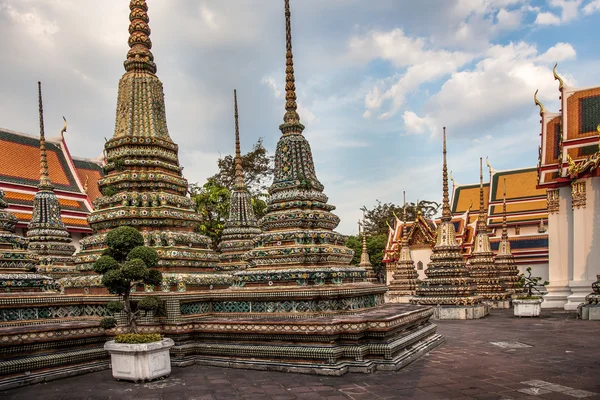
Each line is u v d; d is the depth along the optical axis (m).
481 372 10.97
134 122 15.51
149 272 11.23
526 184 51.50
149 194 14.82
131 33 16.30
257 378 10.54
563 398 8.77
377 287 14.48
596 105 30.48
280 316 12.67
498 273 35.50
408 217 81.31
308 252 13.38
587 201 27.67
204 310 13.63
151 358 10.43
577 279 27.69
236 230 23.92
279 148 15.02
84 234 45.94
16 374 10.38
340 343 11.38
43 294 12.84
